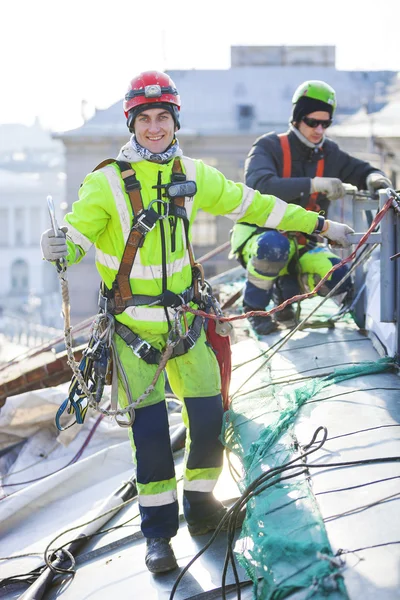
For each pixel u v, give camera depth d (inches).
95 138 1227.2
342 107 1170.6
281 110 1234.0
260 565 116.3
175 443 212.1
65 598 149.0
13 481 233.9
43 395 247.8
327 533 115.3
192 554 147.1
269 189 210.8
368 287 212.7
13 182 2583.7
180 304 144.6
